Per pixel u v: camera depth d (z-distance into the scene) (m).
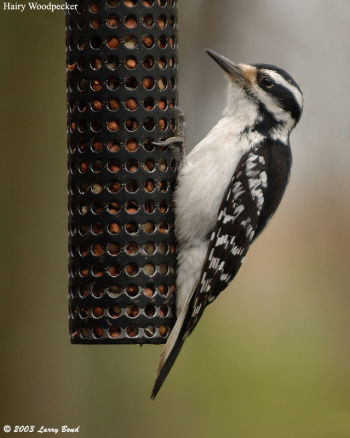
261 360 15.38
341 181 16.48
